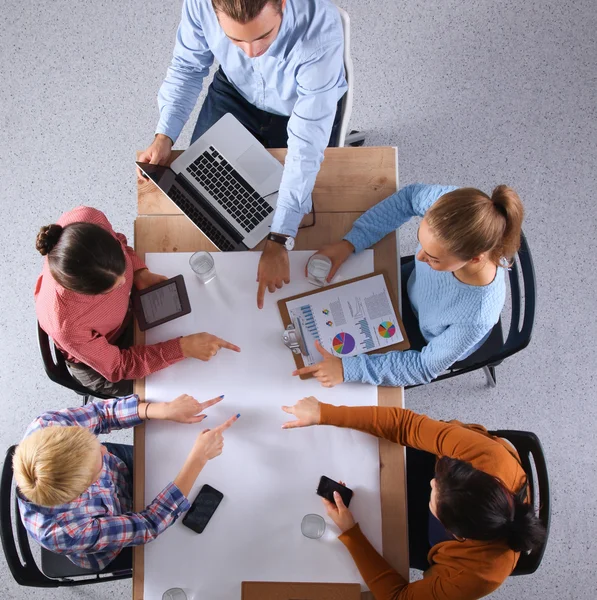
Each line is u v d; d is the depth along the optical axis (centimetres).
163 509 140
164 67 255
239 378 154
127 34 256
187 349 152
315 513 146
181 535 145
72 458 129
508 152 248
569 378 232
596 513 221
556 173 246
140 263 159
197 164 166
